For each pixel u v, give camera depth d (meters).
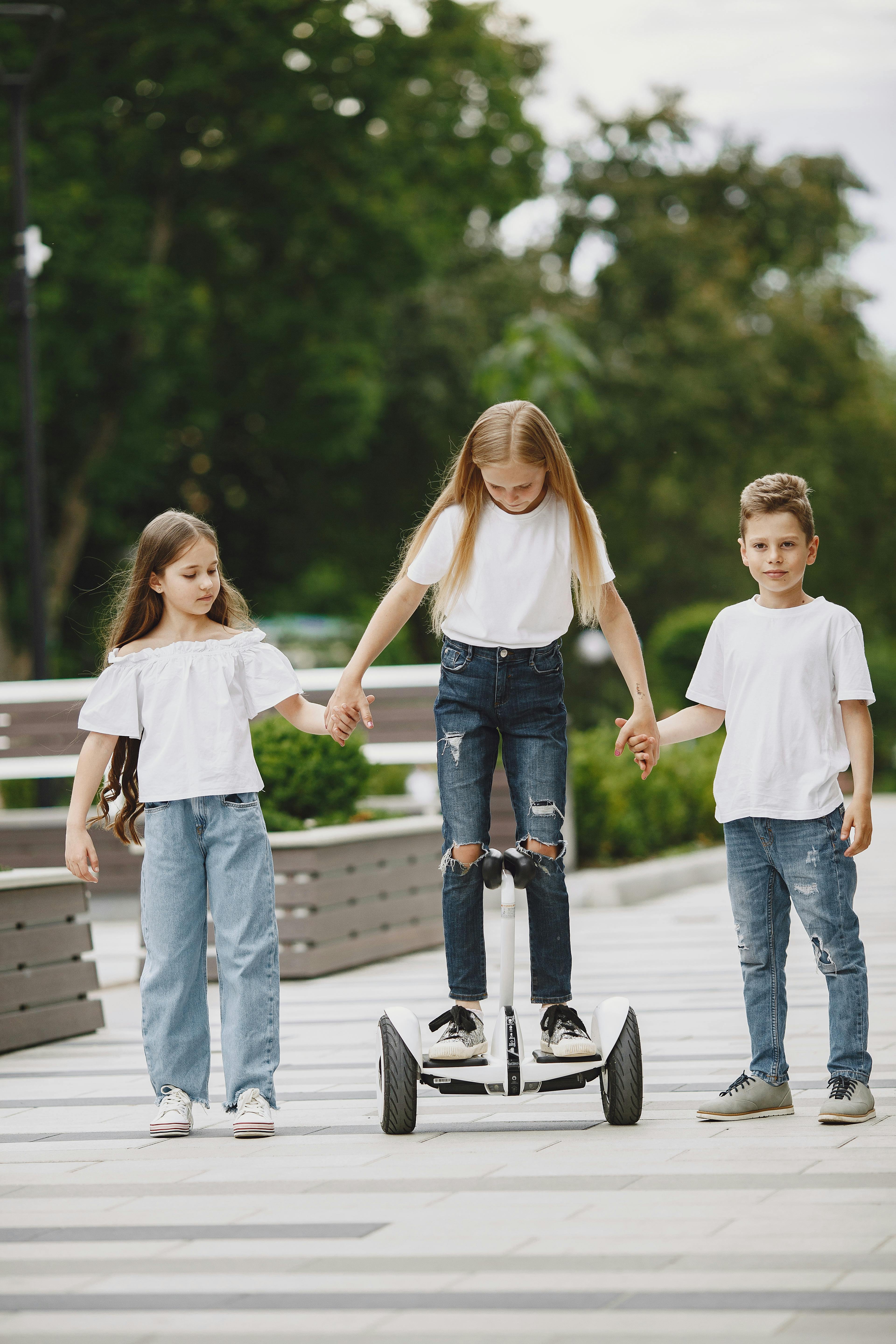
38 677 19.14
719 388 39.34
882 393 46.97
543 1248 3.96
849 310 43.75
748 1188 4.47
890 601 46.44
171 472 33.78
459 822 5.46
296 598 37.44
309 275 29.36
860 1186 4.46
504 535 5.43
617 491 42.09
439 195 29.84
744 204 42.34
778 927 5.58
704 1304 3.50
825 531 43.62
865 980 5.44
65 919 8.18
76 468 29.19
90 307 25.67
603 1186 4.55
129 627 5.87
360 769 11.36
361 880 10.60
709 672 5.73
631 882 14.57
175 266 29.12
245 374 30.47
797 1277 3.67
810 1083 6.12
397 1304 3.58
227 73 25.72
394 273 29.41
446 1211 4.34
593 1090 6.25
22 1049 7.70
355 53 26.66
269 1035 5.61
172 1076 5.63
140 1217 4.40
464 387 36.31
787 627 5.59
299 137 26.88
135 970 11.02
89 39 25.31
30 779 19.52
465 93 29.12
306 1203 4.49
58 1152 5.32
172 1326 3.49
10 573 29.25
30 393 19.27
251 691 5.76
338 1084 6.45
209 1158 5.14
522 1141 5.24
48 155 24.59
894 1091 5.88
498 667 5.43
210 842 5.67
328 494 36.78
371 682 14.64
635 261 40.22
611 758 17.16
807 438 41.91
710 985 9.06
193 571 5.75
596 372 24.64
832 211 42.56
